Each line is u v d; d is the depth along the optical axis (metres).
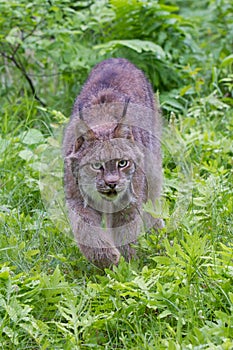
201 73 14.34
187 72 13.60
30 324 7.20
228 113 12.78
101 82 9.85
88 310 7.39
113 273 7.95
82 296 7.70
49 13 13.22
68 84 13.70
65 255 8.96
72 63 13.27
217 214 9.33
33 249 8.88
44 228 9.23
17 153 11.11
